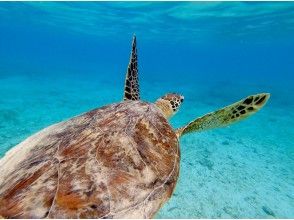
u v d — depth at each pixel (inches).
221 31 322.3
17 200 14.2
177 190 52.1
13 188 15.2
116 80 277.9
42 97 139.6
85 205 14.2
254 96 28.5
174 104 35.4
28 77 221.5
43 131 23.5
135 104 25.1
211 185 55.4
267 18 228.7
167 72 497.7
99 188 15.3
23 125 87.1
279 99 187.2
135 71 36.3
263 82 322.3
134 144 19.3
